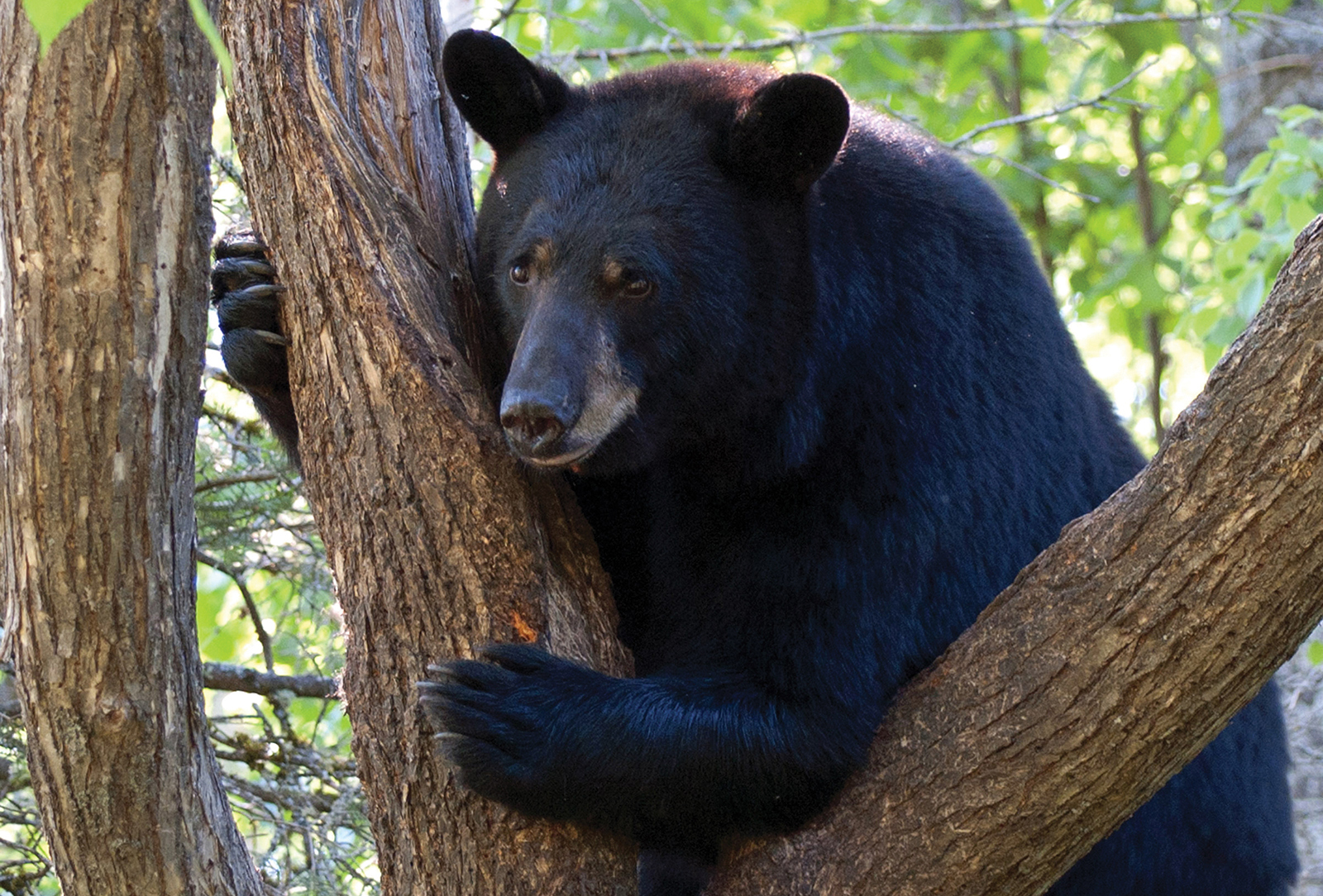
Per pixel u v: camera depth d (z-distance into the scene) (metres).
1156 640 5.22
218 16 6.74
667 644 7.57
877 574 6.68
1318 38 14.82
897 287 6.96
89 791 6.37
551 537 6.41
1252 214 14.15
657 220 6.64
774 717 6.42
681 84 7.27
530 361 6.20
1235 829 8.29
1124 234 20.22
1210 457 5.12
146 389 6.09
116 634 6.20
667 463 7.36
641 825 6.25
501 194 7.06
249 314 6.75
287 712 10.55
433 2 7.62
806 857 6.09
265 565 11.24
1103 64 19.16
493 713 5.82
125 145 5.96
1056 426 7.43
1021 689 5.54
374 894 9.73
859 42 18.17
